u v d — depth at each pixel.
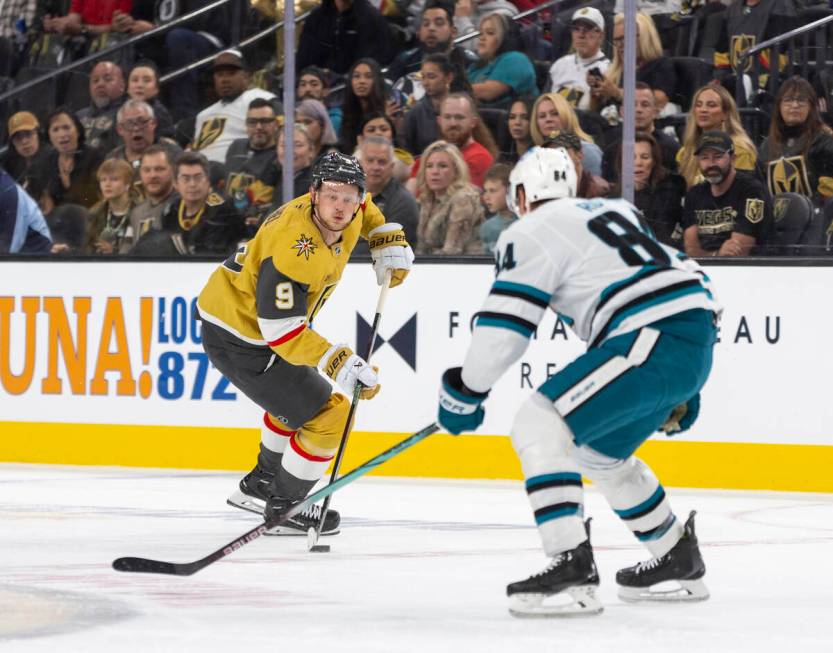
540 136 14.24
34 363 15.47
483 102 14.41
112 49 15.58
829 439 13.04
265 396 10.22
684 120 13.70
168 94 15.43
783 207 13.41
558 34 14.22
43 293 15.44
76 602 7.32
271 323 9.46
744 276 13.23
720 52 13.70
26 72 16.03
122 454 15.14
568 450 6.89
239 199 15.05
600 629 6.54
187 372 14.88
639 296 6.80
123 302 15.12
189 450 14.88
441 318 14.14
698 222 13.68
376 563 8.91
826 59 13.47
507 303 6.78
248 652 5.94
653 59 13.77
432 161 14.45
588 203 7.03
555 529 6.80
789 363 13.14
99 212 15.52
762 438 13.21
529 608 6.82
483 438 14.02
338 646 6.08
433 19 14.58
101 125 15.61
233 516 11.39
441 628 6.55
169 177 15.23
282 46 15.08
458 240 14.40
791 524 11.08
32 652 5.93
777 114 13.50
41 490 13.19
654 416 6.95
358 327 14.42
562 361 13.73
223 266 10.27
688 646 6.12
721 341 13.30
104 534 10.30
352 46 14.89
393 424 14.30
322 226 9.48
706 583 8.16
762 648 6.08
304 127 14.92
